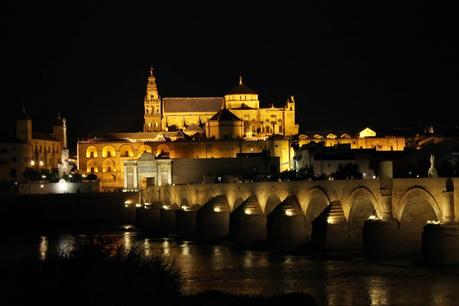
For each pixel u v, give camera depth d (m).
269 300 72.75
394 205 119.31
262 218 156.12
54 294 60.38
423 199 116.69
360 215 128.25
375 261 114.81
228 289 97.62
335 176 194.88
